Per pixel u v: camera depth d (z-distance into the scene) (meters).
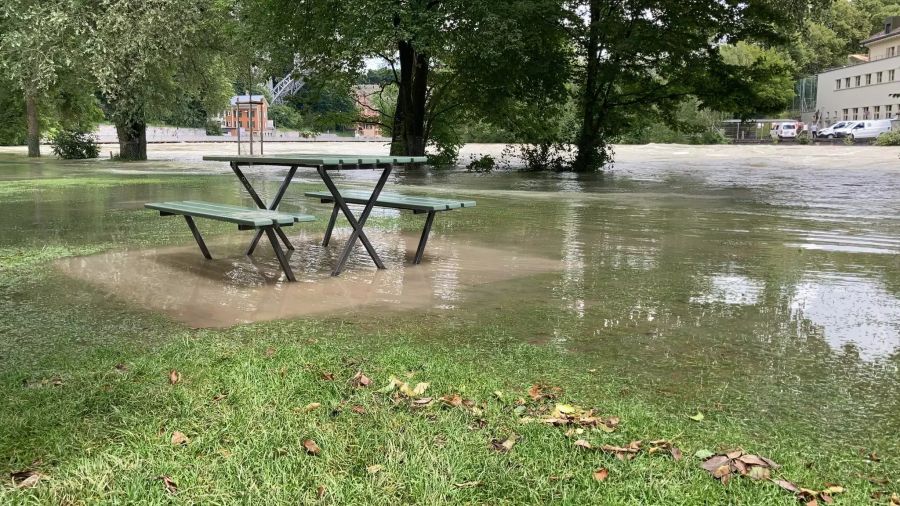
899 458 2.57
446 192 15.21
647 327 4.40
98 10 17.28
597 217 10.53
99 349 3.72
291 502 2.19
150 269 6.16
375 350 3.78
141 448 2.53
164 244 7.56
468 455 2.51
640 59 22.16
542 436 2.67
